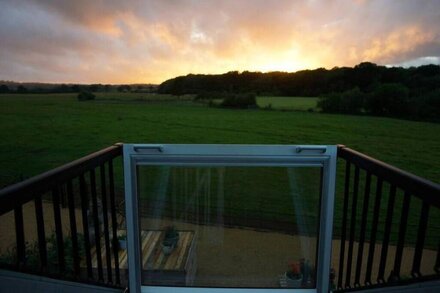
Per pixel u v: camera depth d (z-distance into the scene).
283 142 17.52
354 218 1.66
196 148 1.62
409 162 12.20
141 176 1.71
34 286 1.17
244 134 20.25
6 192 0.93
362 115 20.44
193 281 1.83
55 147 19.00
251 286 1.80
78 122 25.02
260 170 1.66
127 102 26.70
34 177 1.11
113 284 1.81
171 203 1.75
